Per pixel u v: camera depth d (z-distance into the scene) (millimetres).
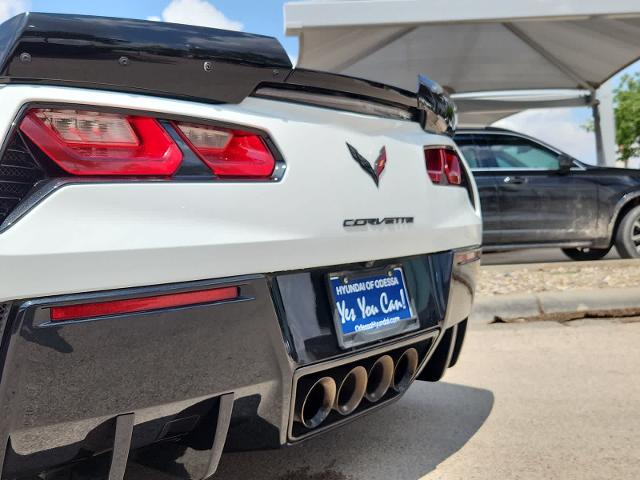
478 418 2580
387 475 2062
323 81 1645
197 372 1368
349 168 1728
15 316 1136
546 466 2113
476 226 2311
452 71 15609
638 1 10117
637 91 27094
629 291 4645
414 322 1945
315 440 2363
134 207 1286
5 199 1164
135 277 1269
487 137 6898
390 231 1844
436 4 10469
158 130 1353
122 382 1265
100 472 1365
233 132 1471
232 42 1470
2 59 1199
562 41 13039
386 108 1911
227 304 1401
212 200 1399
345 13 10547
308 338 1581
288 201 1544
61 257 1178
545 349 3662
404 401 2811
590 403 2725
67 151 1235
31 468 1239
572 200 6723
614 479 2012
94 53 1280
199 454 1501
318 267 1643
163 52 1362
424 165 2039
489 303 4535
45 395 1180
